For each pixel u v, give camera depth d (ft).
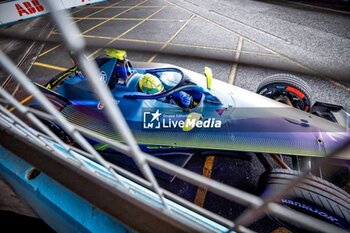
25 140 3.17
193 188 7.59
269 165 6.28
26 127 2.65
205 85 8.25
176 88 7.45
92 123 8.09
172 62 16.35
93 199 2.52
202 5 32.35
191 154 7.35
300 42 18.08
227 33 21.06
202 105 7.45
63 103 8.66
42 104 1.48
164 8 32.78
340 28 20.25
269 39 19.10
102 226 3.23
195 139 7.00
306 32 20.02
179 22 25.50
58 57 19.17
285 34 19.94
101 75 8.03
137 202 2.41
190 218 2.36
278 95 9.05
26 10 34.73
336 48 16.53
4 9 32.24
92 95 8.39
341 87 11.88
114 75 8.02
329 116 7.59
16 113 11.93
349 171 7.54
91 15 34.71
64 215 3.43
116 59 7.92
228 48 17.95
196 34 21.44
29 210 4.61
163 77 8.97
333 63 14.51
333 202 4.57
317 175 5.85
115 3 41.68
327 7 27.53
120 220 2.37
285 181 5.08
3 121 3.28
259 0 33.14
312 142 6.20
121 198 2.47
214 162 8.41
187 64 15.81
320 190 4.75
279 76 8.87
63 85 9.06
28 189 3.72
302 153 6.04
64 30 0.76
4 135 3.30
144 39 21.61
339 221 4.44
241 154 6.89
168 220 2.28
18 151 3.07
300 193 4.77
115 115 1.23
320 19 23.21
